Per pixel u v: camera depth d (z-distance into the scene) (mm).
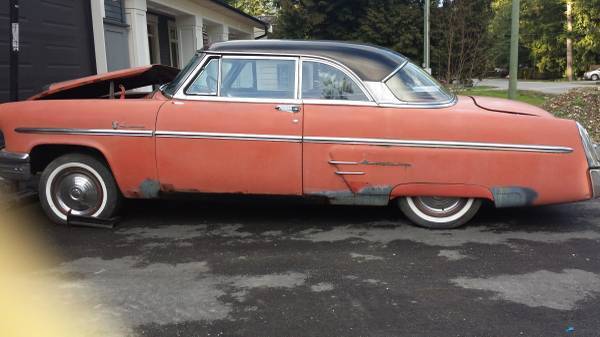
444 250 4273
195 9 15125
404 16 21641
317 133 4473
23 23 7785
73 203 4902
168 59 15617
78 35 9195
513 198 4477
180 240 4543
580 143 4434
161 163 4625
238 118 4523
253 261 4059
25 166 4754
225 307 3301
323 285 3619
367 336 2953
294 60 4602
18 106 4805
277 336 2957
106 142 4645
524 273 3809
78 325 3066
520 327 3043
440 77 19281
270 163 4543
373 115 4465
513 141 4391
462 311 3240
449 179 4469
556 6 46781
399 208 5273
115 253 4238
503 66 50938
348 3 23094
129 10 10992
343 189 4555
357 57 4582
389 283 3648
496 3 49250
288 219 5105
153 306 3314
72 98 5355
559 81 42156
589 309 3256
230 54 4633
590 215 5219
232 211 5379
